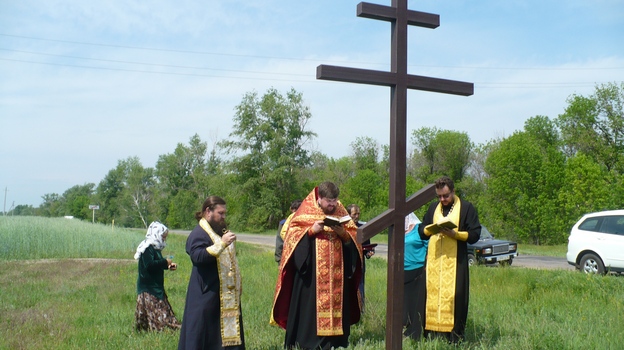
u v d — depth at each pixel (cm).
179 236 4262
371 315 794
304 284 634
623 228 1518
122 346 700
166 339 720
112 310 961
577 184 3662
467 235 653
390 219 523
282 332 748
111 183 11281
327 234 633
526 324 723
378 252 2778
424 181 6234
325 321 624
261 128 6122
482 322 747
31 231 2448
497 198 4116
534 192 3972
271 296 1061
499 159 4062
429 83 538
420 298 682
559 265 2125
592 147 4847
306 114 6359
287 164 6212
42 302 1062
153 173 9594
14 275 1571
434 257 667
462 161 6162
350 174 7188
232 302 566
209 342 557
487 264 1938
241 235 5516
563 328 701
